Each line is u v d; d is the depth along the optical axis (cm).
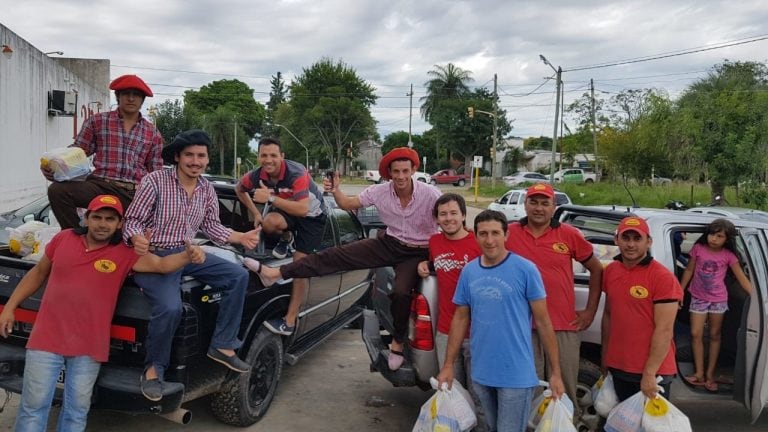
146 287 345
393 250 436
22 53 1321
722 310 460
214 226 404
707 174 2178
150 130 477
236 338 397
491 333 347
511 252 364
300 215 473
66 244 344
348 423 471
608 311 393
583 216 514
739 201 2147
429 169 7775
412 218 431
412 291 428
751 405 423
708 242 457
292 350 524
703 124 2109
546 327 351
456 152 6725
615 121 4025
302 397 523
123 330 358
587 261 395
